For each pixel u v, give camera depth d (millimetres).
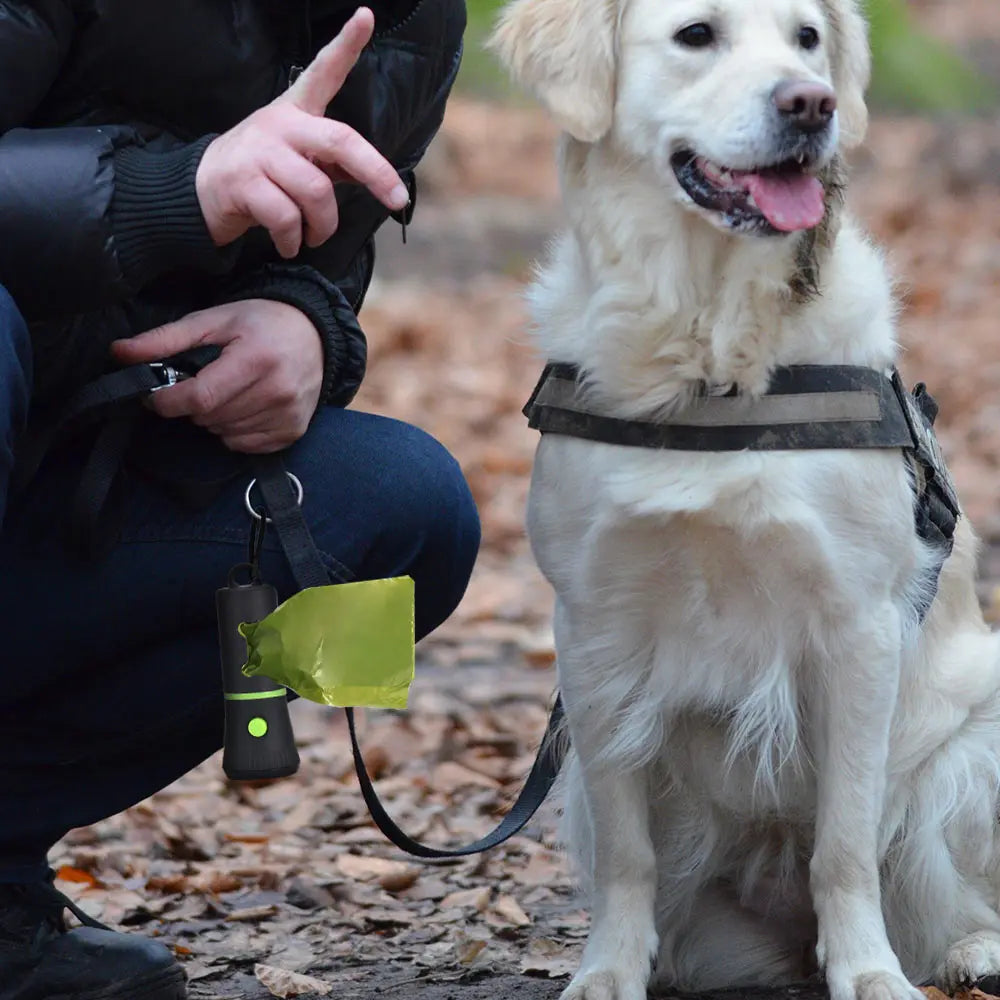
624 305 4020
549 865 5246
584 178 4230
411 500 3793
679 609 4020
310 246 3455
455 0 3910
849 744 3932
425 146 4082
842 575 3848
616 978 3902
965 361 13109
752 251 3861
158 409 3541
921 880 4297
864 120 4488
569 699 4176
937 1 36531
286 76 3658
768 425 3793
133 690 3689
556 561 4109
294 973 4180
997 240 18109
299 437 3719
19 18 3275
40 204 3154
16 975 3596
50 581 3586
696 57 4047
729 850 4430
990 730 4383
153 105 3535
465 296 16547
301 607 3189
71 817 3734
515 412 12766
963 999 4047
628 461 3896
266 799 6160
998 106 28438
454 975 4234
